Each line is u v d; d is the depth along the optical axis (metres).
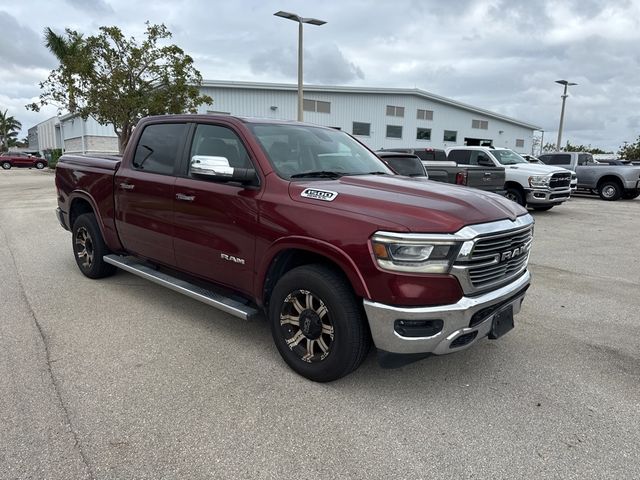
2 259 6.86
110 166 5.13
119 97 22.69
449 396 3.28
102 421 2.88
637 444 2.78
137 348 3.91
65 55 26.05
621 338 4.37
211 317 4.63
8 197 16.91
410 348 2.97
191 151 4.24
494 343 4.20
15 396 3.14
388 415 3.03
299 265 3.64
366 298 2.98
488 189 11.09
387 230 2.90
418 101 38.47
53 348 3.88
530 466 2.58
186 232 4.14
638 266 7.25
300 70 18.73
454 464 2.58
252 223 3.56
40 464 2.49
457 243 2.88
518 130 46.28
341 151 4.41
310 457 2.61
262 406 3.10
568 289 5.94
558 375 3.62
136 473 2.45
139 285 5.61
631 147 47.06
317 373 3.33
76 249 5.90
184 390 3.27
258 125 4.03
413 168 9.03
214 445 2.69
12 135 95.50
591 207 16.00
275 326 3.57
